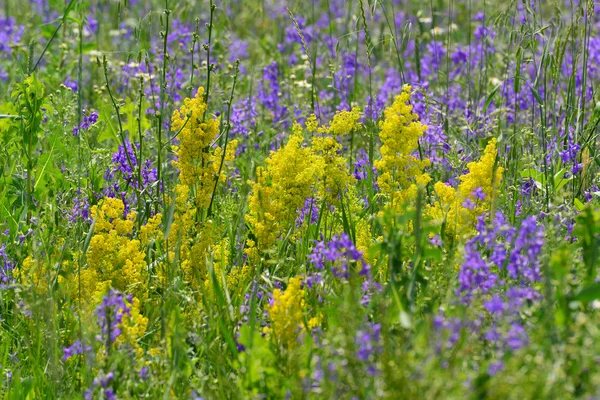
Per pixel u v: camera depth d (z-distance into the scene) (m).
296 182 5.48
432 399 3.36
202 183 5.69
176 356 4.12
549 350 3.66
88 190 6.31
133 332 4.47
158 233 5.61
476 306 4.14
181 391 4.21
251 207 5.54
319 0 14.84
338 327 4.09
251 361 4.07
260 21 13.59
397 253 4.46
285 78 10.31
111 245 5.28
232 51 11.52
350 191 5.87
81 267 5.32
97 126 7.39
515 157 6.91
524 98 8.64
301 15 12.00
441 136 7.10
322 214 5.77
